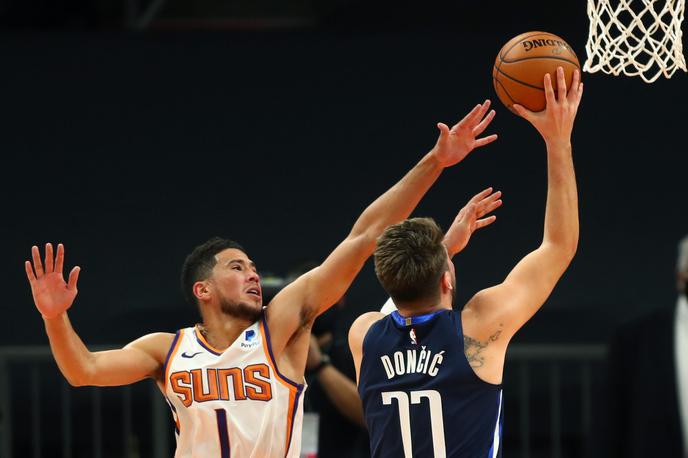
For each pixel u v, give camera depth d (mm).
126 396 15477
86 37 17469
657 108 16844
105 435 16078
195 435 7941
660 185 16703
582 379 15508
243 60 17469
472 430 6957
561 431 15602
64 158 17234
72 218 17094
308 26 20391
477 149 16906
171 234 17094
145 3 21000
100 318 16766
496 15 18641
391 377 7211
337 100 17359
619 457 9602
